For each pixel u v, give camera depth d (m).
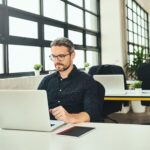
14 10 3.77
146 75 3.71
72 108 1.88
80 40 6.02
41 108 1.37
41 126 1.40
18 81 3.42
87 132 1.32
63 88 1.91
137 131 1.31
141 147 1.05
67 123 1.58
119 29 6.69
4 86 3.12
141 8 10.80
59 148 1.08
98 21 6.89
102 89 2.01
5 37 3.59
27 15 4.09
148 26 12.16
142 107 5.41
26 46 4.14
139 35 10.48
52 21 4.80
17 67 3.94
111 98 2.94
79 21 6.03
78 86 1.88
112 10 6.75
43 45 4.50
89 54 6.51
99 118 1.74
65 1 5.30
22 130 1.46
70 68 1.92
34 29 4.32
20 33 3.96
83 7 6.19
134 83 3.00
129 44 8.73
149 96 2.80
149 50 12.33
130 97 2.88
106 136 1.24
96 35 6.86
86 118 1.62
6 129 1.51
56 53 1.75
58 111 1.53
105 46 6.86
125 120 4.70
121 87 3.04
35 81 3.85
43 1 4.54
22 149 1.08
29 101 1.39
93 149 1.04
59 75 1.96
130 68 6.88
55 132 1.37
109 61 6.84
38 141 1.20
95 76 3.12
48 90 1.97
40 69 4.19
